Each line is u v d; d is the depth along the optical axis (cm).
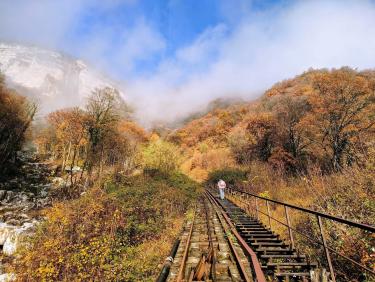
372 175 797
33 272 908
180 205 2045
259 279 479
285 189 1884
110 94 3988
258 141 4328
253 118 4462
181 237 980
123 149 4525
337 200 827
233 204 2016
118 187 2000
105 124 3884
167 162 3316
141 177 2586
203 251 774
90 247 1014
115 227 1211
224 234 982
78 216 1174
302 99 3916
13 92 4231
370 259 560
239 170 3919
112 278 899
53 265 925
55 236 1061
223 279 559
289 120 3753
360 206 741
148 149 3344
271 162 3400
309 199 1277
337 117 2820
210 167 5803
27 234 1350
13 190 2897
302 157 3269
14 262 1031
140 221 1420
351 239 641
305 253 757
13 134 4053
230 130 7412
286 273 564
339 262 661
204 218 1445
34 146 6022
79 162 4716
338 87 2884
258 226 1085
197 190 3183
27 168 4144
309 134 3319
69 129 4003
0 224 1669
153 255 948
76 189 2878
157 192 1961
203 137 8531
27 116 4281
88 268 934
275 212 1402
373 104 2731
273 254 713
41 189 3042
